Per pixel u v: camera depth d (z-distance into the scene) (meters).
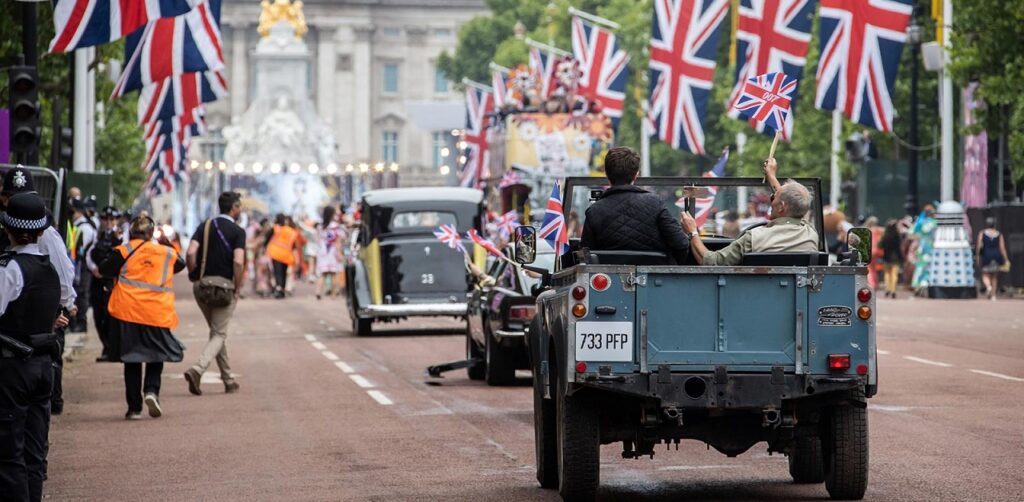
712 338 22.52
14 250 21.98
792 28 80.38
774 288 22.58
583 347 22.36
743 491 24.80
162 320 35.81
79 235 57.56
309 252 124.50
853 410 23.17
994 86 74.75
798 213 23.89
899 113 117.44
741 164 142.88
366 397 39.72
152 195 133.25
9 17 62.78
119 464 28.81
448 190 65.94
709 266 22.48
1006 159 99.12
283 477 26.73
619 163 24.16
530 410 36.25
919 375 42.75
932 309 78.25
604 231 23.75
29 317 21.81
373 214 65.00
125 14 47.94
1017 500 23.22
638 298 22.41
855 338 22.64
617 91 110.75
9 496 21.62
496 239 64.38
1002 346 53.28
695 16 90.00
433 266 64.75
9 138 44.19
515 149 96.38
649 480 26.00
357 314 64.31
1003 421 32.59
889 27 72.75
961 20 77.00
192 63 59.81
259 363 50.97
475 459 28.42
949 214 91.06
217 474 27.31
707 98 90.12
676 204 26.58
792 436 23.19
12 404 21.70
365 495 24.66
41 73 76.38
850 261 23.66
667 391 22.36
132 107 112.62
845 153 118.19
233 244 41.06
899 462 27.08
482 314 43.62
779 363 22.56
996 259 90.00
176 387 43.38
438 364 48.97
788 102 25.84
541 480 25.16
